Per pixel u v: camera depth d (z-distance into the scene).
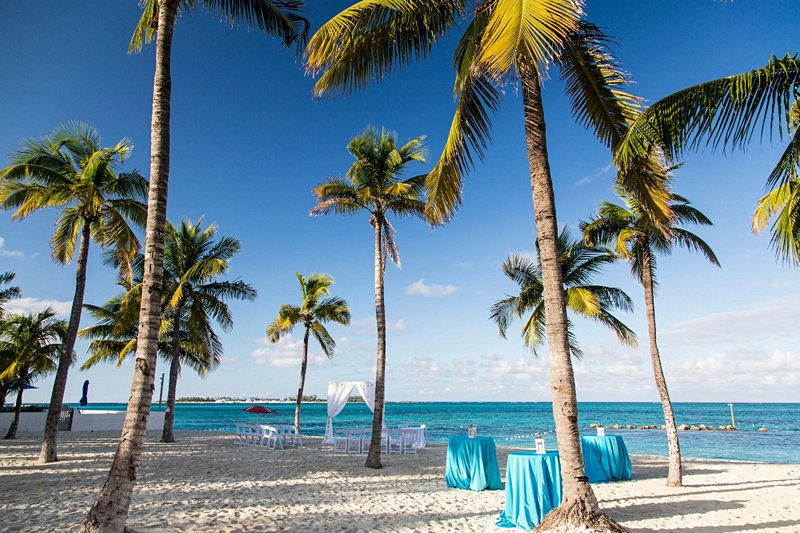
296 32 8.35
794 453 23.69
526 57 4.67
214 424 54.91
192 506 8.07
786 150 5.66
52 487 9.57
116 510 5.15
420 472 12.61
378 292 14.23
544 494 7.07
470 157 7.43
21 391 22.45
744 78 5.01
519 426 48.25
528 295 15.72
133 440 5.42
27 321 21.77
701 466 14.98
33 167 12.91
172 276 20.78
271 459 15.33
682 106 5.42
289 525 7.02
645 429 44.81
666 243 11.87
